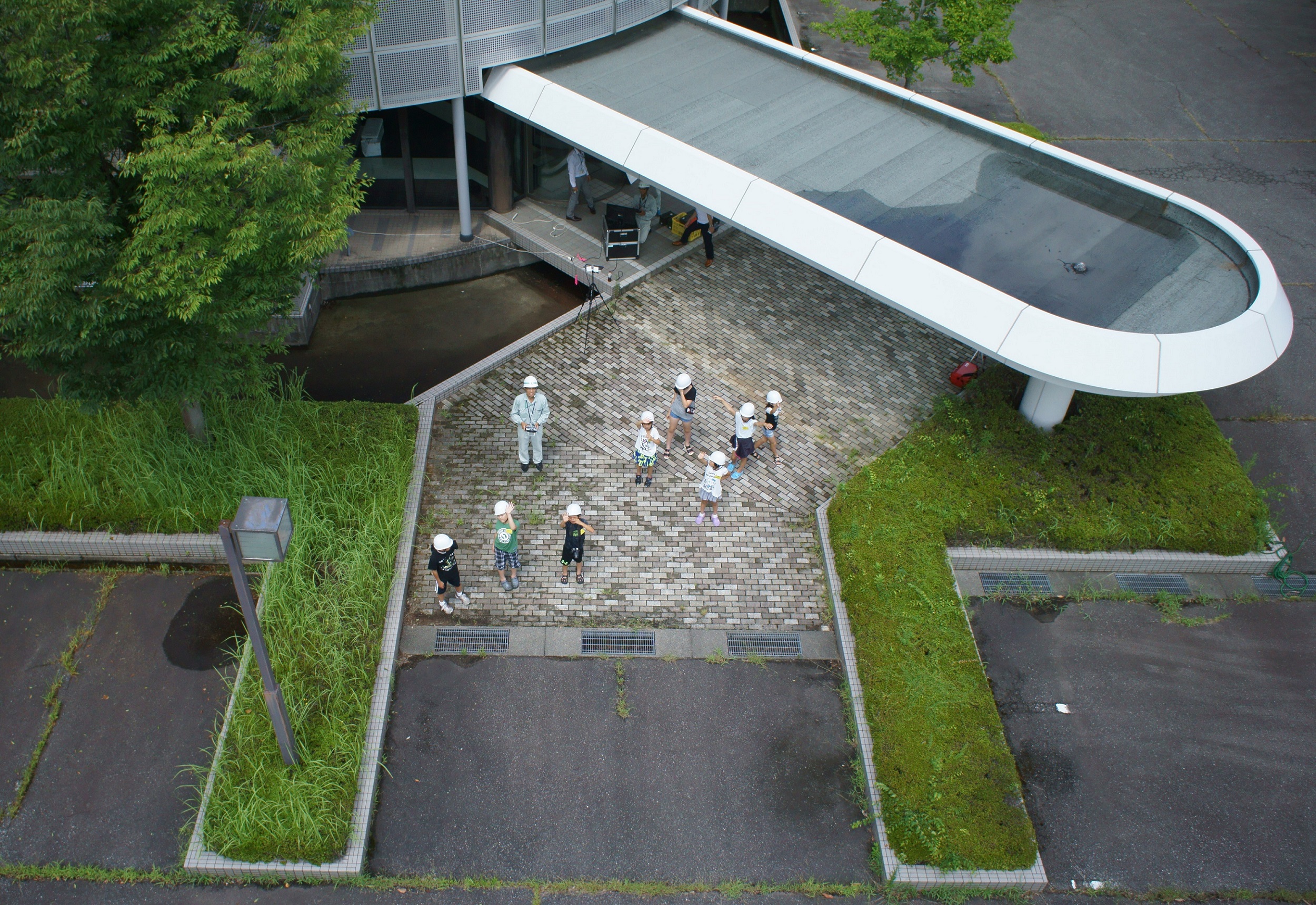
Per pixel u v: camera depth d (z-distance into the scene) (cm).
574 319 1625
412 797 987
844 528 1252
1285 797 1025
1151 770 1045
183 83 922
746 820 982
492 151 1758
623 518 1294
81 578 1189
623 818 979
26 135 832
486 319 1722
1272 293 1220
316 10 1007
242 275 1032
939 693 1063
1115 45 2670
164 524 1201
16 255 850
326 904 904
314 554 1184
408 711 1062
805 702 1092
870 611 1148
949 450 1365
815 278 1753
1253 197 2050
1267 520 1300
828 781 1019
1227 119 2344
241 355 1136
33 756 1005
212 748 1022
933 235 1335
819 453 1398
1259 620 1215
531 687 1092
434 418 1433
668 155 1438
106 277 916
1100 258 1311
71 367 1039
